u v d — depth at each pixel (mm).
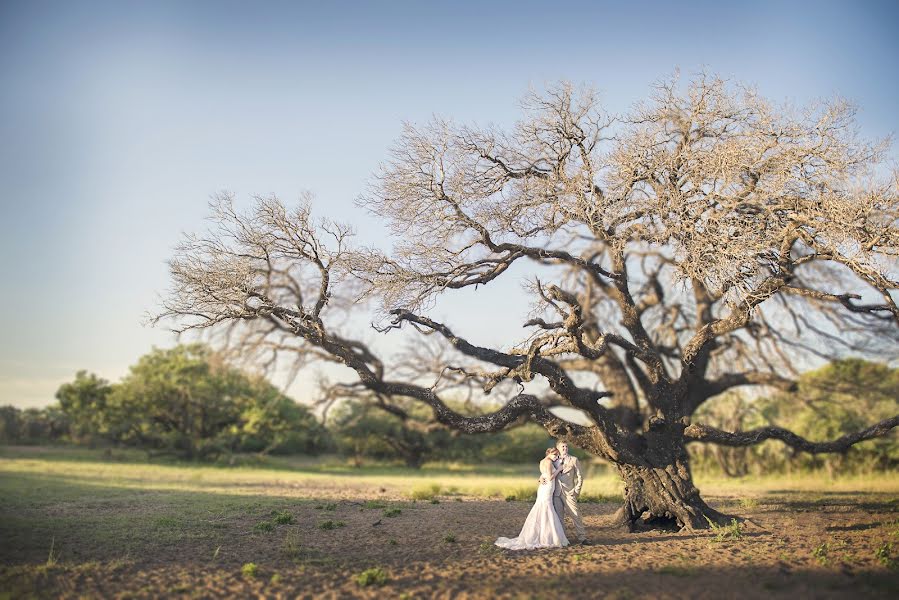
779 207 13242
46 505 16391
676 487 14656
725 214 13305
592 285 20297
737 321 14625
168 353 44844
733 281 12984
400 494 21766
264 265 14711
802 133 13398
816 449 16172
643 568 10023
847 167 13203
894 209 12680
